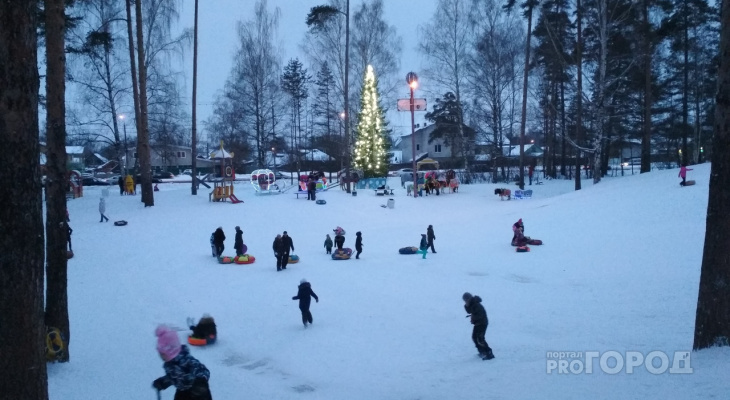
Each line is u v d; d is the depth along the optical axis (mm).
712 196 8023
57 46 10781
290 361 10508
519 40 49500
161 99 42406
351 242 25922
